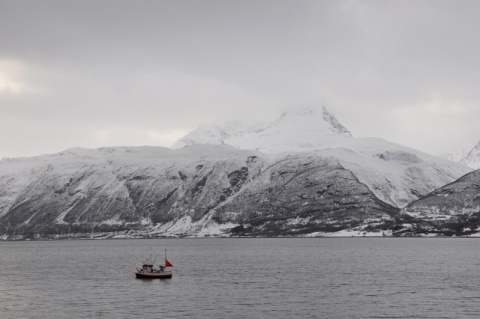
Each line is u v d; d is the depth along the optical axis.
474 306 140.38
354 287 172.25
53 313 136.75
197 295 159.38
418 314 132.00
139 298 155.50
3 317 132.88
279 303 146.25
